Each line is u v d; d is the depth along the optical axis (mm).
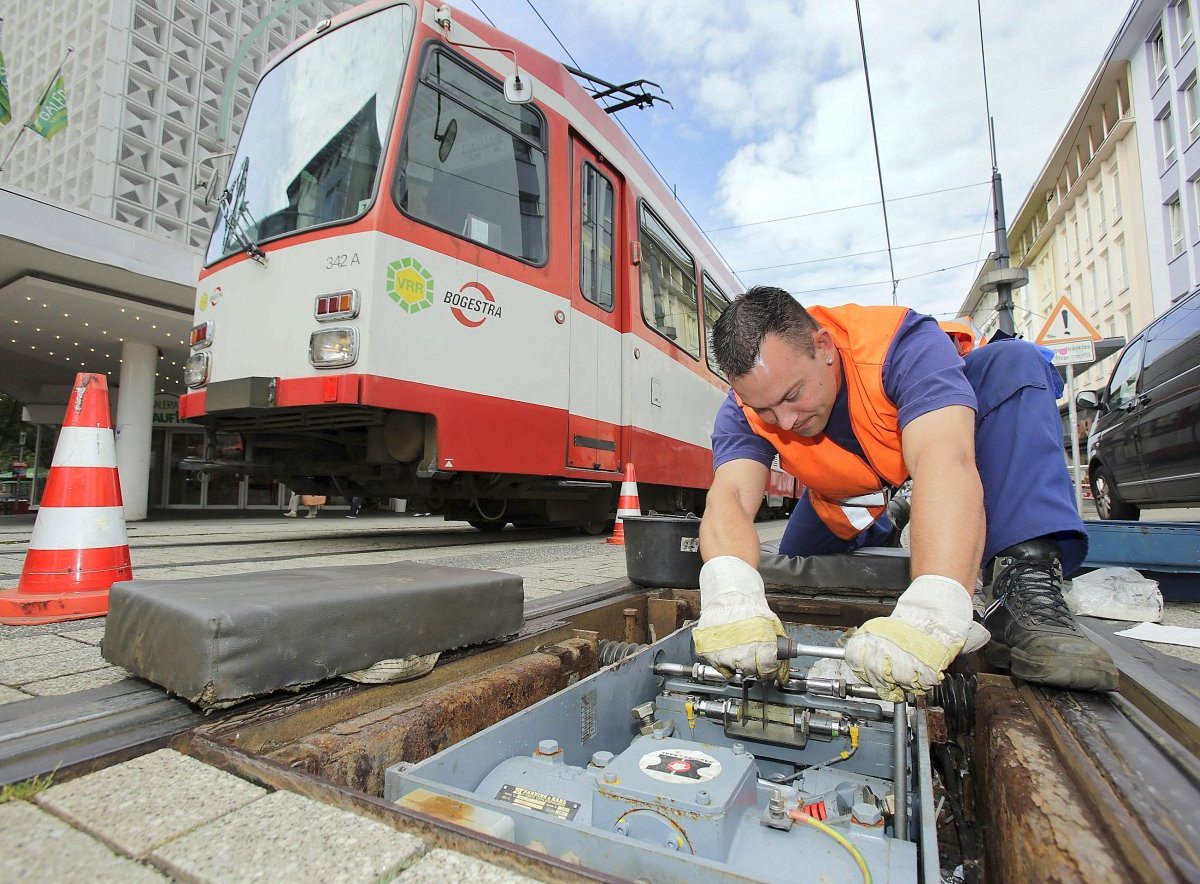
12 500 18469
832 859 916
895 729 1303
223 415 4449
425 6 4383
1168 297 21859
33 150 32344
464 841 752
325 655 1289
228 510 16938
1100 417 7027
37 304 9664
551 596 2574
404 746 1252
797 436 1754
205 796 866
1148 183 22656
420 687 1474
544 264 5059
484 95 4738
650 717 1643
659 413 6777
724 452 1892
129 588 1370
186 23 26969
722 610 1367
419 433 4262
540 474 4906
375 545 5004
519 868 705
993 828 1067
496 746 1206
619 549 5137
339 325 3879
